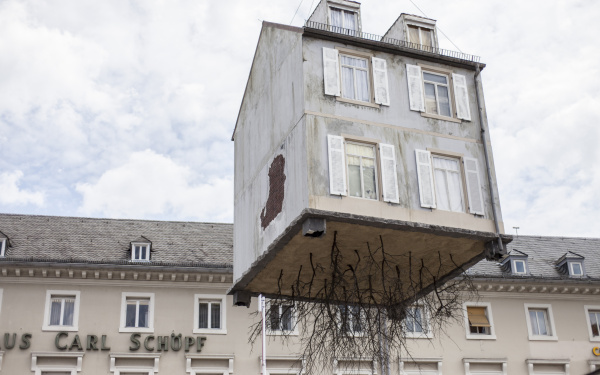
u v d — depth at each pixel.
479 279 43.22
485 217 27.77
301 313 30.03
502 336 43.09
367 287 29.30
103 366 38.75
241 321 40.75
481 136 29.09
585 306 44.91
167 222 49.62
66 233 45.81
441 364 41.66
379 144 27.16
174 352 39.62
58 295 39.69
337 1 30.97
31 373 38.00
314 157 26.12
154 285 40.69
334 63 27.92
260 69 31.33
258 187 29.52
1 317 38.66
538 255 49.81
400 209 26.52
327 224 25.83
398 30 31.70
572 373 43.19
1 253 42.03
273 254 27.62
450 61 29.77
